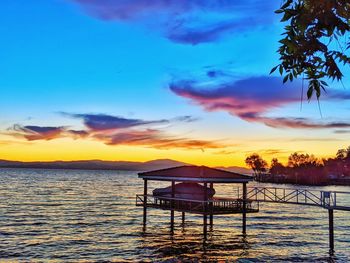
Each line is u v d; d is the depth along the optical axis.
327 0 3.99
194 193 38.00
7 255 29.67
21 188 132.88
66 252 31.19
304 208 76.50
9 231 41.91
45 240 36.72
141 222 51.66
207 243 35.47
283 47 4.70
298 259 28.84
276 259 28.88
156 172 39.91
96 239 37.62
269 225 49.25
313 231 44.03
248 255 30.39
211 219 44.09
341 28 4.02
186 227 46.66
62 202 83.69
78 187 153.00
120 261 28.06
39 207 71.38
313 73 4.71
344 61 4.47
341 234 41.75
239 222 52.44
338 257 29.67
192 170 37.62
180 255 30.36
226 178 36.06
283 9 4.31
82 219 54.53
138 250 32.25
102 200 91.75
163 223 50.75
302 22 4.17
